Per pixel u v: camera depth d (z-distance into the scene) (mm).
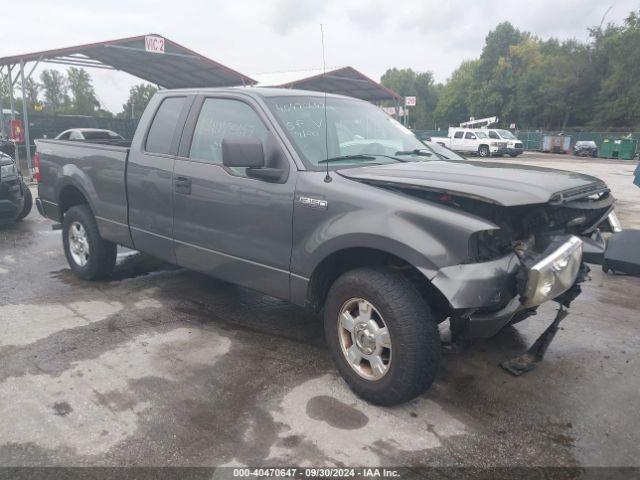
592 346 4094
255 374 3557
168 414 3064
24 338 4043
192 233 4145
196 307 4770
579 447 2836
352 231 3078
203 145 4094
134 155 4570
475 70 85500
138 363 3676
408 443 2840
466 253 2789
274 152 3566
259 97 3793
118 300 4918
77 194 5547
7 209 7520
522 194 2803
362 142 3971
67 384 3375
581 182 3250
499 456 2750
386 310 2961
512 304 2885
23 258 6398
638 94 52500
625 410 3197
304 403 3207
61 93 77812
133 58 20594
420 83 114375
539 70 67188
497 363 3775
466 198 3002
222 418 3037
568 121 63438
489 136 33219
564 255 2898
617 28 60344
